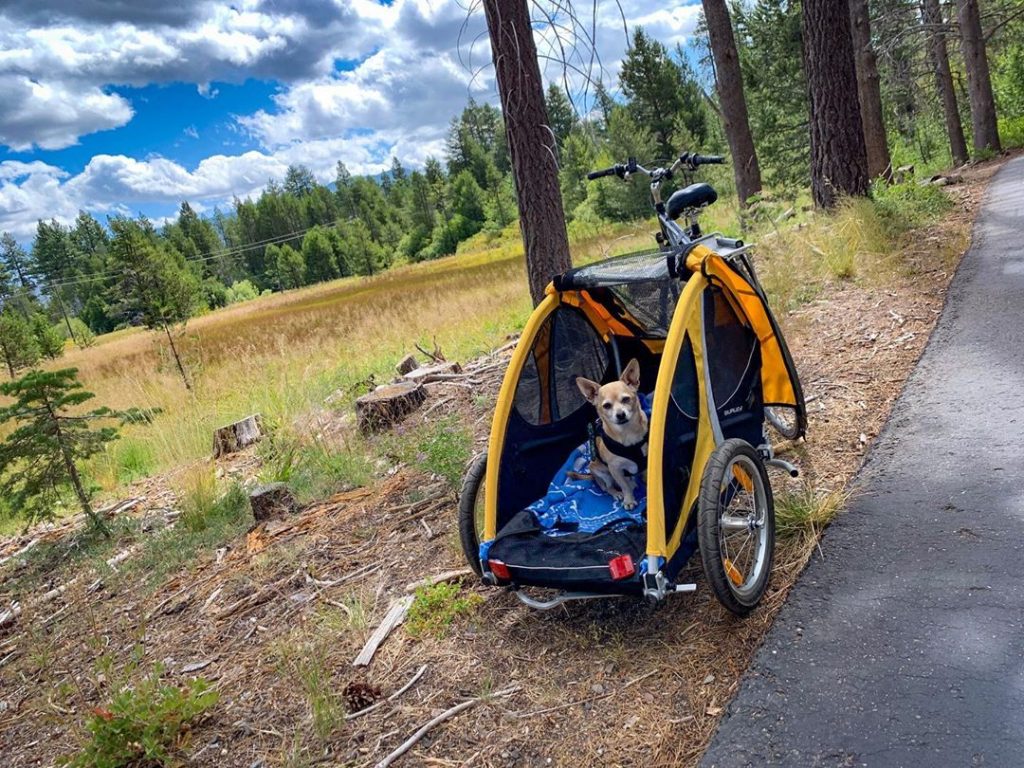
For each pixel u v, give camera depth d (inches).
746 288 159.6
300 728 133.5
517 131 276.1
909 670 108.7
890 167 631.2
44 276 5472.4
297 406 378.9
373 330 715.4
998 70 1510.8
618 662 129.3
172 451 366.9
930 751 94.7
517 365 155.7
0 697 175.5
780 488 171.2
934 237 370.6
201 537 234.8
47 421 258.1
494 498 149.0
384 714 131.4
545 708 123.0
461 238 3838.6
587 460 161.2
